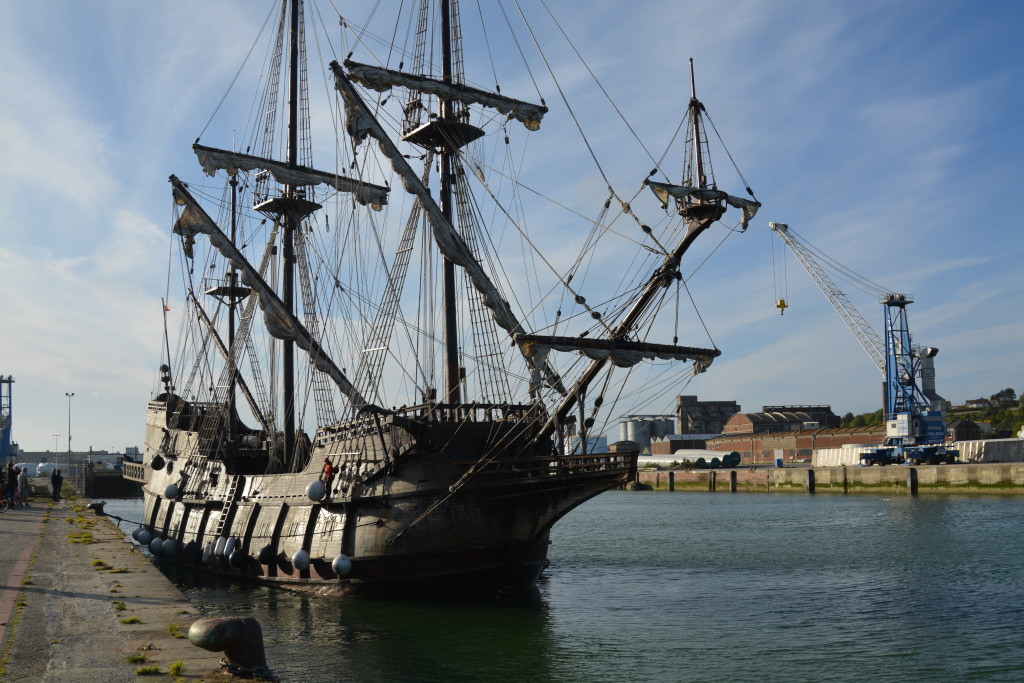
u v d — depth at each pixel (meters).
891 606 36.31
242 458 55.28
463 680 24.48
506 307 40.81
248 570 41.00
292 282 54.31
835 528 72.56
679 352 33.22
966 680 24.92
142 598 24.77
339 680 24.05
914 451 131.62
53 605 23.56
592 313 32.53
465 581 34.59
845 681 24.89
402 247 44.31
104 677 16.55
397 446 34.34
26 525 46.34
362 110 39.91
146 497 58.94
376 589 34.66
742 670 26.06
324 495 35.59
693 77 32.34
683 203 31.81
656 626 32.25
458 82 43.97
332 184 55.34
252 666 17.19
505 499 34.75
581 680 24.78
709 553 56.38
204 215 49.00
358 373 44.22
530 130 46.06
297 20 55.31
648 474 165.25
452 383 41.31
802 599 38.19
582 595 39.44
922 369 147.88
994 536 62.62
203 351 62.31
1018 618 33.38
